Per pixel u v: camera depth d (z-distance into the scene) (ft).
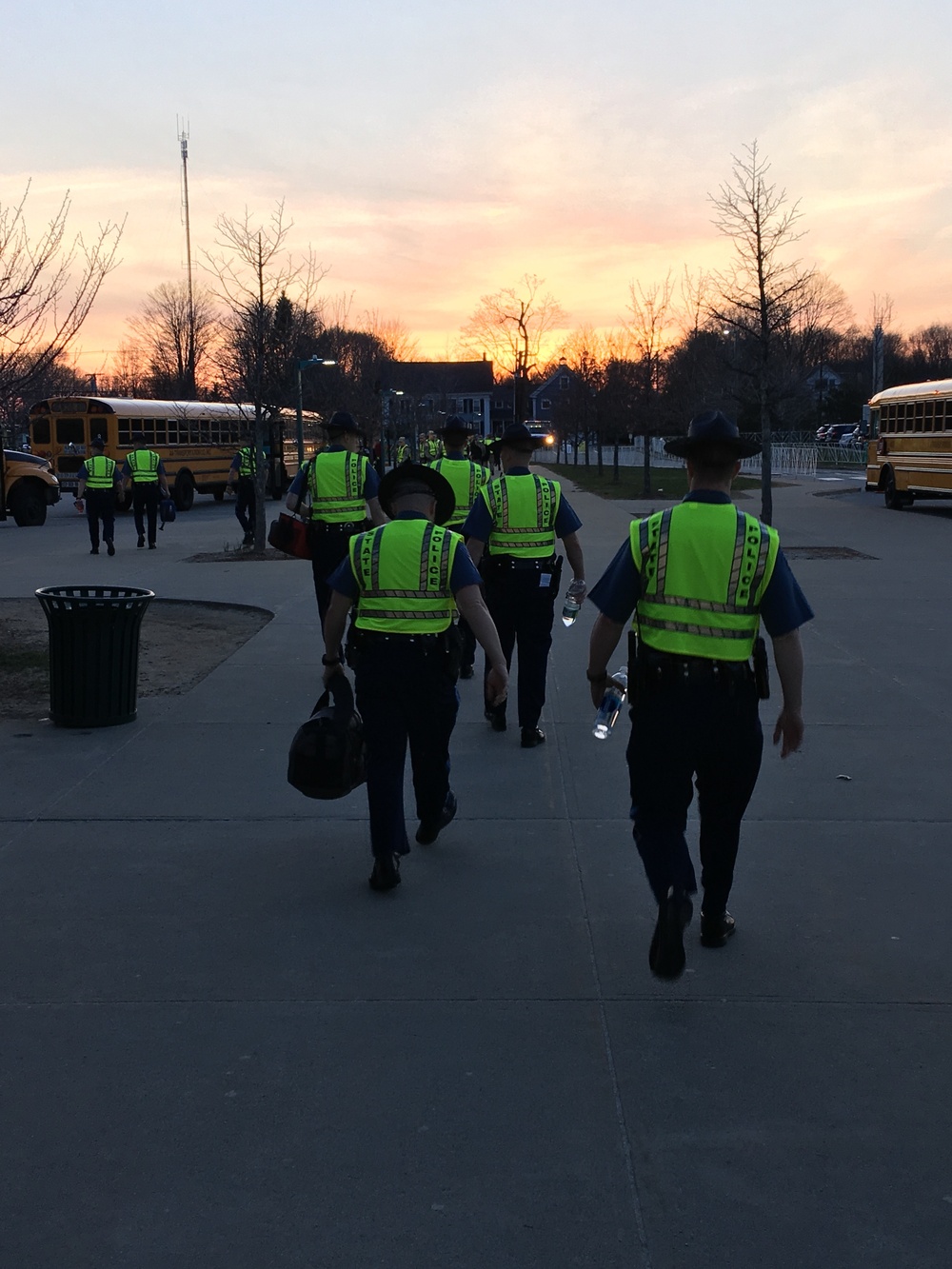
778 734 13.05
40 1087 11.33
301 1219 9.46
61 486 105.29
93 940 14.51
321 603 29.14
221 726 24.66
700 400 128.88
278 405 72.79
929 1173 10.00
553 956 13.99
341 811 19.25
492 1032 12.28
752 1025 12.39
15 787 20.44
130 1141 10.48
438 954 14.06
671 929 12.10
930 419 86.02
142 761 22.09
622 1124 10.68
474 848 17.54
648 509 93.30
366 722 15.76
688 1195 9.73
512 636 22.85
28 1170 10.10
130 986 13.32
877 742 23.21
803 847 17.53
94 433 103.04
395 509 16.10
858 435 212.23
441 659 15.64
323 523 28.40
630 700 12.75
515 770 21.50
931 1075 11.46
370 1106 10.98
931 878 16.37
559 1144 10.40
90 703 24.34
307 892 15.93
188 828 18.43
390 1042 12.09
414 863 16.96
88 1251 9.13
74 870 16.72
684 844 12.73
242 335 80.33
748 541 12.28
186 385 191.93
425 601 15.53
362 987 13.25
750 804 19.45
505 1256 9.04
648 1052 11.87
